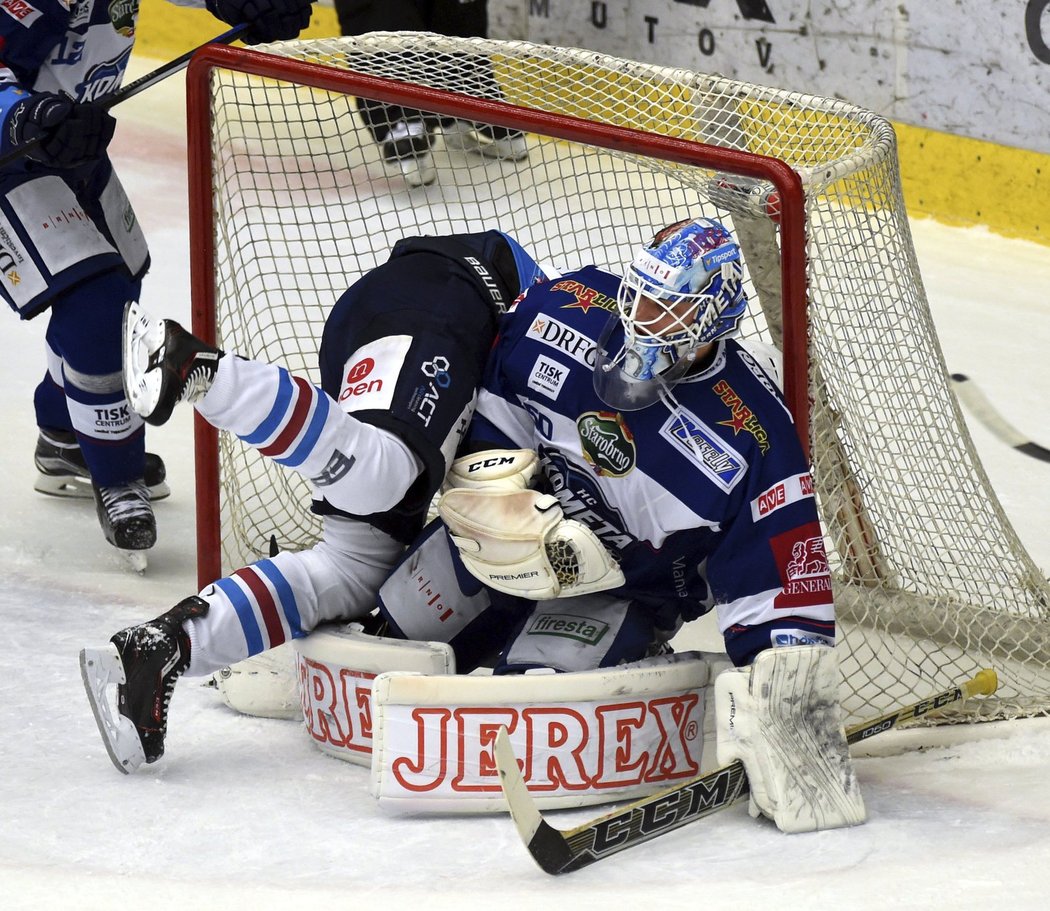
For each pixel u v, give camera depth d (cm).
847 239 1185
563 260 1728
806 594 995
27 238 1353
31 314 1374
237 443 1535
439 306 1072
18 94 1285
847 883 885
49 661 1229
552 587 998
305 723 1125
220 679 1172
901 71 2514
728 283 977
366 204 1655
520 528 984
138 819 970
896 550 1274
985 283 2339
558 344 1037
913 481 1277
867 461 1253
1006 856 925
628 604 1070
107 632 1300
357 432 993
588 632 1051
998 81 2419
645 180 2019
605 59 1386
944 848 942
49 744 1084
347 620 1112
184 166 2684
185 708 1177
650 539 1032
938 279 2344
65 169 1370
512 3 2856
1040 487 1709
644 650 1066
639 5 2728
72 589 1394
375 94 1146
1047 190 2427
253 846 938
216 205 1347
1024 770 1099
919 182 2558
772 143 1295
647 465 1004
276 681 1157
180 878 887
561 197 1462
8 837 934
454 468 1025
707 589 1091
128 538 1415
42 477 1591
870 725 1053
